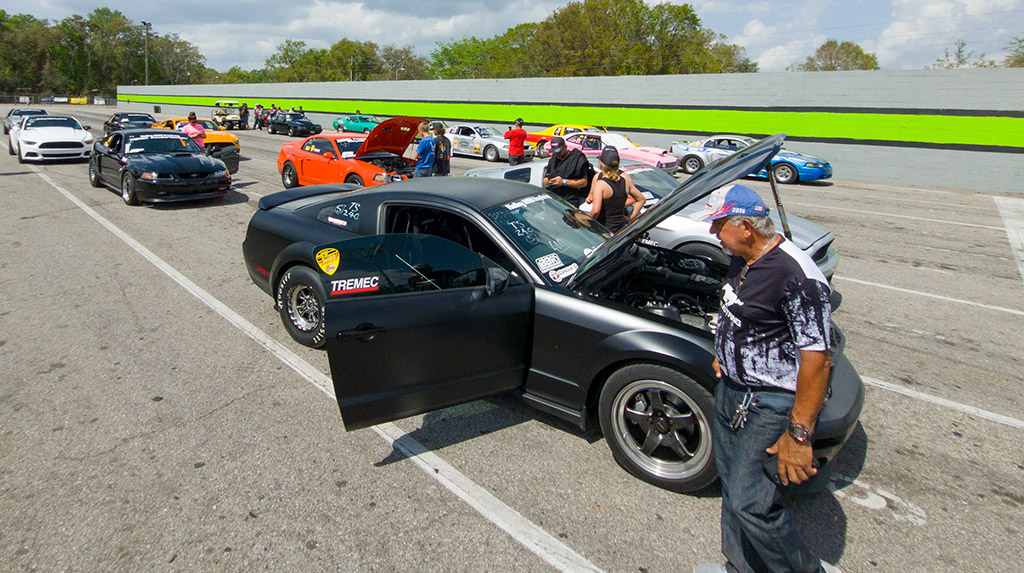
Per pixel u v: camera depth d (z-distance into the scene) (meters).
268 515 2.69
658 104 25.52
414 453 3.21
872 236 9.41
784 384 2.00
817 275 1.90
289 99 47.97
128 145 10.41
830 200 13.62
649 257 4.21
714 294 3.77
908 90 18.33
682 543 2.55
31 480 2.89
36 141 14.91
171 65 111.81
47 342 4.53
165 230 8.37
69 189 11.62
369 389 2.80
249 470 3.01
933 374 4.34
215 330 4.82
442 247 2.98
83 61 102.81
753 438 2.04
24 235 7.87
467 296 2.93
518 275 3.33
